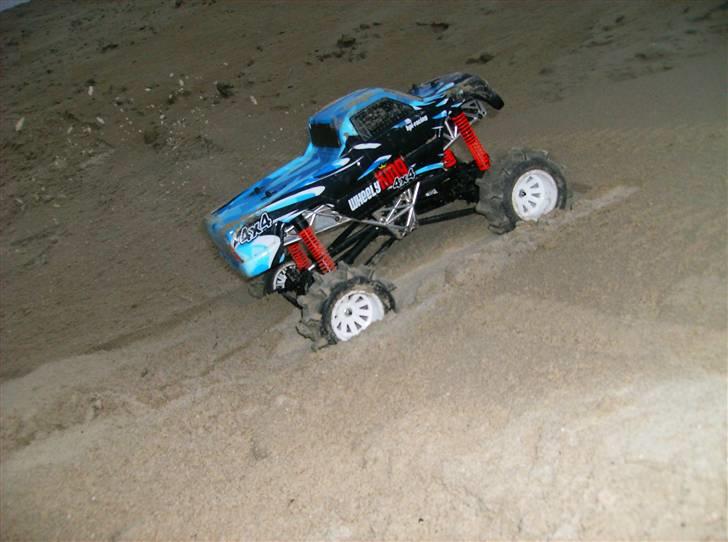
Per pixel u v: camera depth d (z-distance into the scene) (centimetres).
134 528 506
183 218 1372
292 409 580
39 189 1686
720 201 671
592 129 1031
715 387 435
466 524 412
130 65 2289
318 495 476
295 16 2317
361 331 666
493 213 754
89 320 1084
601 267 620
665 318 522
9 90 2369
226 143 1642
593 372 489
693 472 383
